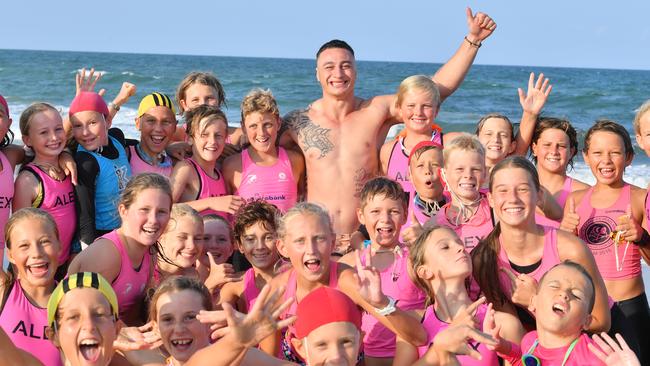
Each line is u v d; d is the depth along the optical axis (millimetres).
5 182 7375
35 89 52062
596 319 5797
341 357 4668
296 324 4961
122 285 6285
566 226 6715
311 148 8578
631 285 7234
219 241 7422
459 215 6758
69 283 4867
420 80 8242
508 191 5785
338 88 8469
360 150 8586
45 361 5699
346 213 8531
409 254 6039
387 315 5203
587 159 7562
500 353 5324
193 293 5273
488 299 6082
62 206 7590
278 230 6047
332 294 4816
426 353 5090
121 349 5277
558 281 5098
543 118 8461
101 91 9000
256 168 8328
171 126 8406
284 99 47094
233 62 126000
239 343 4254
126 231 6320
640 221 7371
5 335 4828
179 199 7996
